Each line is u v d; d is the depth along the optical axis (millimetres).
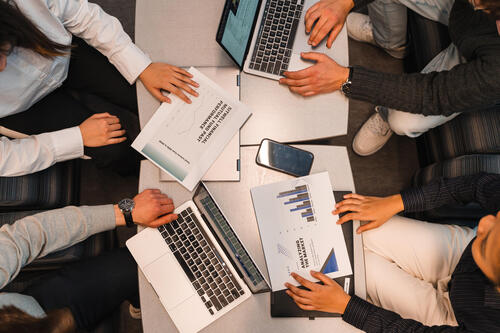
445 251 1333
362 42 2113
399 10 1743
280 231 1230
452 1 1519
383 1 1721
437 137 1612
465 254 1178
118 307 1485
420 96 1253
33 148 1271
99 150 1475
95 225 1248
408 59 2016
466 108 1246
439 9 1570
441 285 1324
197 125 1285
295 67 1327
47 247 1208
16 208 1416
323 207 1242
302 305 1174
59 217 1218
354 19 2033
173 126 1285
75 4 1255
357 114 2045
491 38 1175
